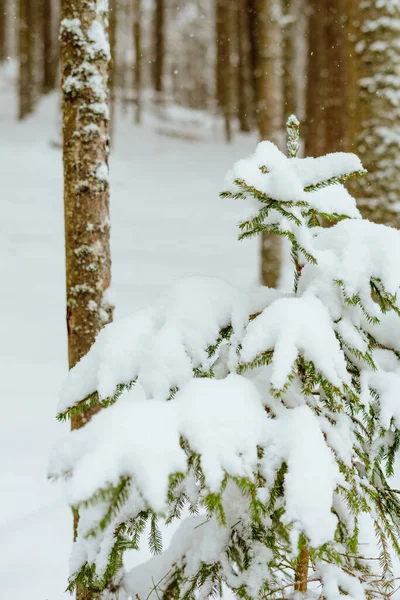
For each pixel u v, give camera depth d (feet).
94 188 7.82
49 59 80.02
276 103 26.11
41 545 10.54
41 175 51.29
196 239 40.78
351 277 4.71
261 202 5.10
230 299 5.30
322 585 5.06
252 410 4.40
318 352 4.42
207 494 3.85
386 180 13.87
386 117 13.84
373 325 5.22
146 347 5.00
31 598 9.04
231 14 72.18
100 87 7.76
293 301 4.75
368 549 6.29
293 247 5.34
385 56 13.79
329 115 35.58
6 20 102.27
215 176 60.80
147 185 55.42
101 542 5.12
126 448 3.75
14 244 35.32
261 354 4.53
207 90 117.50
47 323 23.98
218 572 5.12
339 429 4.94
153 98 88.94
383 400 4.95
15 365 19.43
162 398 4.67
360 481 4.90
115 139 68.39
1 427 15.01
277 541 5.14
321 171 5.30
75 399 5.18
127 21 92.53
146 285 29.68
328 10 35.78
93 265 7.90
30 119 67.62
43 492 12.35
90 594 6.92
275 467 4.27
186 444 4.17
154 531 5.16
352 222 5.19
